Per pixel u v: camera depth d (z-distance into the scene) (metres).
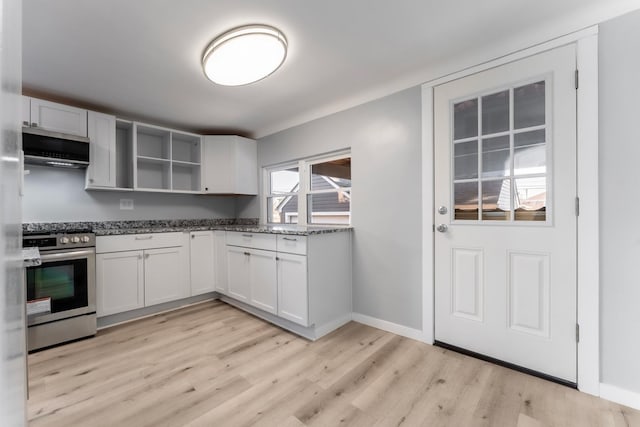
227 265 3.07
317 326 2.32
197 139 3.50
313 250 2.30
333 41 1.80
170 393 1.59
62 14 1.50
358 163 2.61
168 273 2.90
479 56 1.92
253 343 2.21
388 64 2.07
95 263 2.41
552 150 1.68
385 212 2.42
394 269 2.37
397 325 2.35
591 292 1.57
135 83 2.30
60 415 1.42
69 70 2.09
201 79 2.25
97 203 2.94
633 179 1.46
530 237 1.76
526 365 1.77
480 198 1.95
